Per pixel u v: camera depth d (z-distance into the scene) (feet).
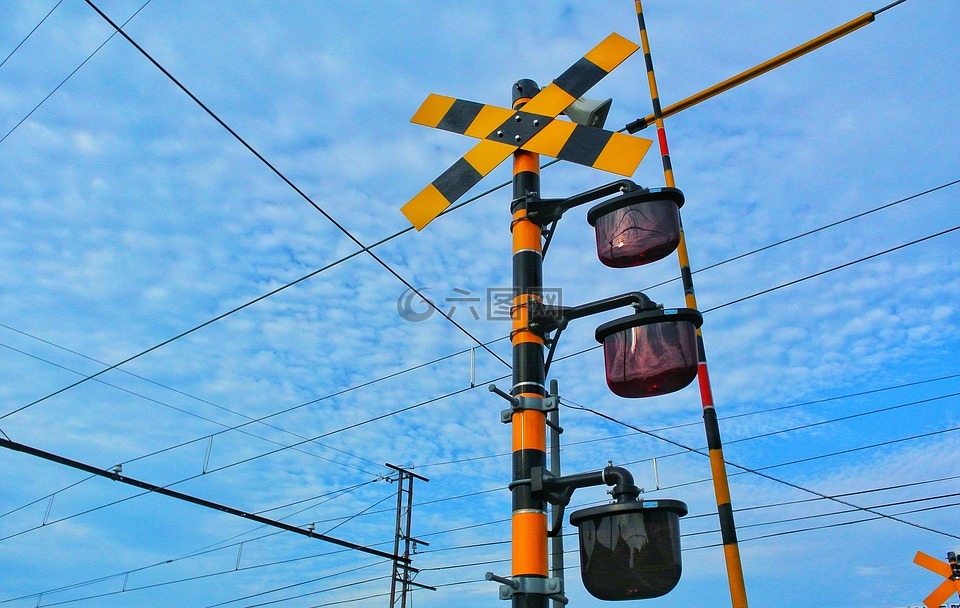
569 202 13.38
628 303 11.88
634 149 13.48
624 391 11.30
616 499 10.78
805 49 17.85
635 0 27.40
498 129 15.15
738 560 18.01
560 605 21.52
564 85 15.12
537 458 11.75
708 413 20.17
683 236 23.15
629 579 10.15
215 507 49.90
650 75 25.79
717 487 19.13
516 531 11.29
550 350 12.78
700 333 21.44
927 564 30.73
